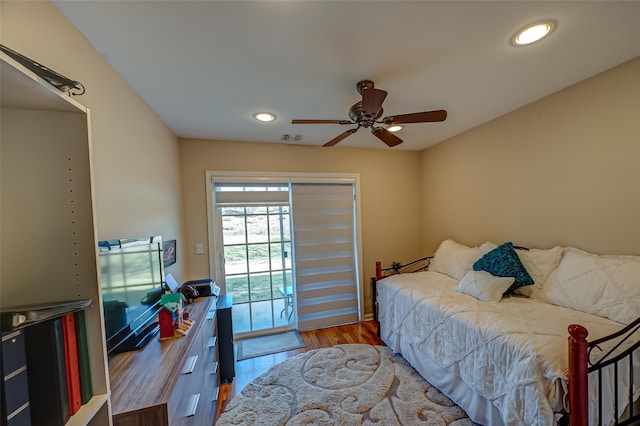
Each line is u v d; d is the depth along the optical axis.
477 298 2.09
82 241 0.73
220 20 1.19
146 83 1.68
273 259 3.28
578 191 1.99
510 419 1.41
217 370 2.11
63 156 0.72
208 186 2.96
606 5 1.18
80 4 1.05
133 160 1.67
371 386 2.12
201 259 2.93
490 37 1.38
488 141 2.73
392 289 2.68
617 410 1.26
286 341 3.00
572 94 1.98
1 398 0.55
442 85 1.90
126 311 1.30
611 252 1.81
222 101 2.01
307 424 1.75
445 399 1.95
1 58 0.50
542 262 2.12
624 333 1.37
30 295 0.70
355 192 3.54
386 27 1.28
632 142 1.69
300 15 1.18
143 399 0.91
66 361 0.67
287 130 2.71
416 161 3.81
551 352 1.32
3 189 0.69
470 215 3.01
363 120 1.87
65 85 0.72
